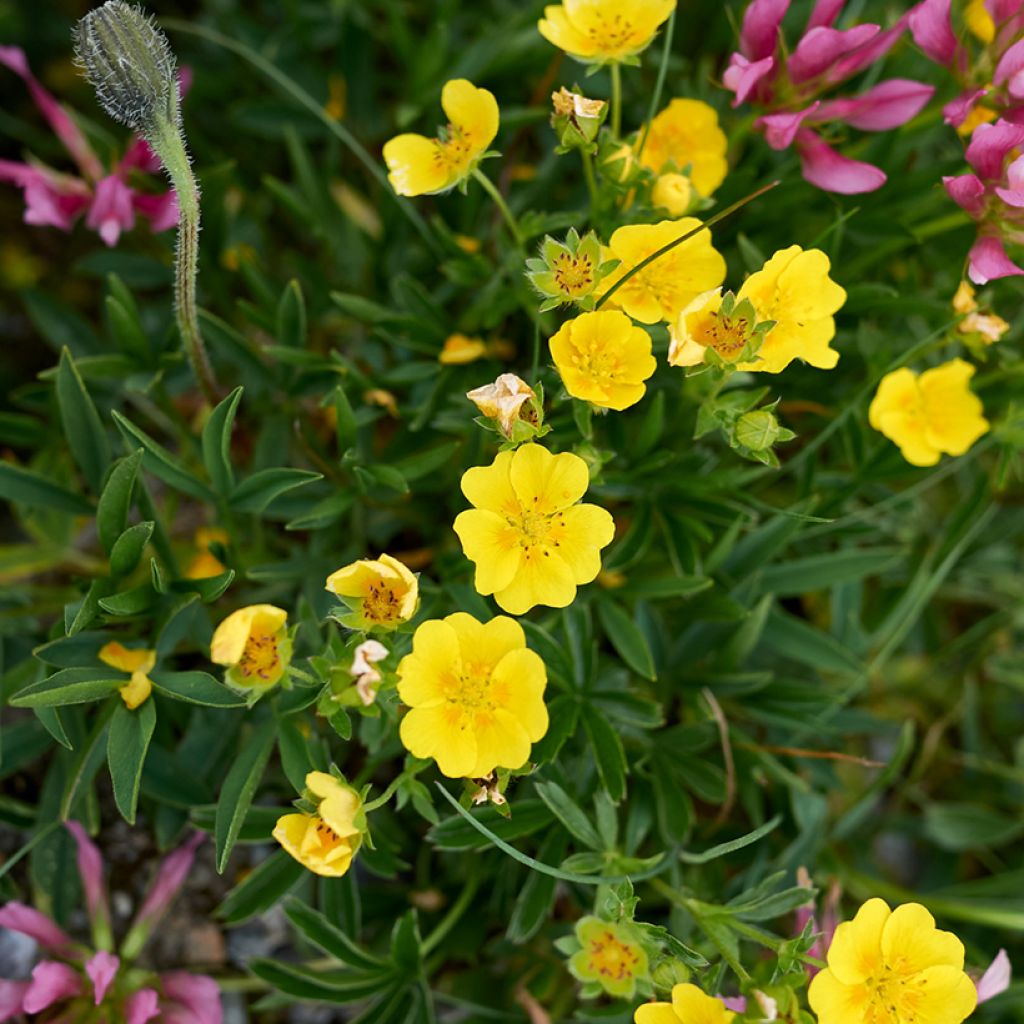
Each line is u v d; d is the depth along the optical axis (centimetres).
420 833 38
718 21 42
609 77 41
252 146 44
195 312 35
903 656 42
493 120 34
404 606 31
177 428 39
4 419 39
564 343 32
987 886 40
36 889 36
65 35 45
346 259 41
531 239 37
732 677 37
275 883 35
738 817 40
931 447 37
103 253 40
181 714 37
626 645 36
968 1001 32
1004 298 39
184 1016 36
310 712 36
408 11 43
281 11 44
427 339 38
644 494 37
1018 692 42
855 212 37
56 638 34
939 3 35
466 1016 38
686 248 33
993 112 36
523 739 31
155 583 33
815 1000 31
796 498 38
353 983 35
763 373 38
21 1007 36
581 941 33
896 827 41
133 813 33
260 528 38
